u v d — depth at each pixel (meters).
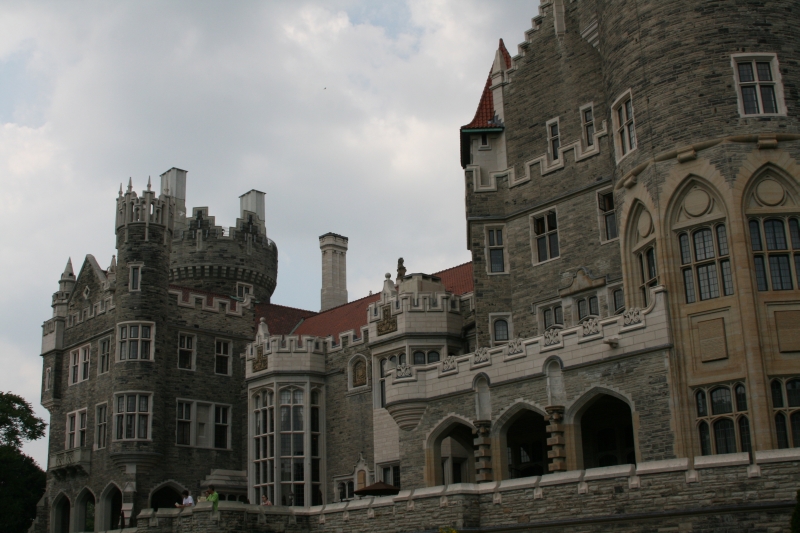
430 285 42.44
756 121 28.09
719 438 25.94
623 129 31.30
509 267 37.31
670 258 28.05
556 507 24.73
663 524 22.53
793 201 27.50
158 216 50.19
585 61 37.25
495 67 40.56
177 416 48.91
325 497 44.59
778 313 26.38
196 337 50.94
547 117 38.12
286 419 45.41
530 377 29.92
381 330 42.09
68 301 55.25
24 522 58.75
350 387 44.88
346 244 63.75
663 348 26.89
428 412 33.09
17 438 60.03
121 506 48.16
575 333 29.05
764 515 21.02
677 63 29.38
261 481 44.94
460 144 41.09
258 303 58.22
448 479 37.31
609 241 34.03
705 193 28.02
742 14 29.16
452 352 40.66
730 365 26.09
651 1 30.47
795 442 25.16
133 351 47.97
